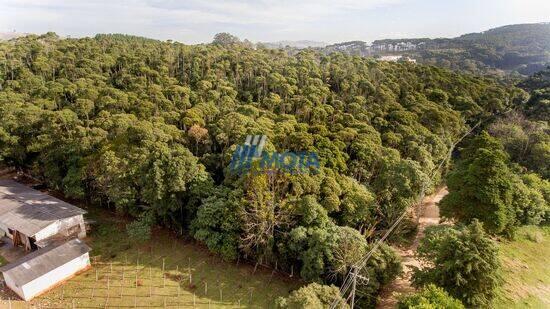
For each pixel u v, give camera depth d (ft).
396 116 182.80
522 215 132.57
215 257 128.67
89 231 143.13
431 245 101.96
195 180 131.13
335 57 321.32
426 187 142.00
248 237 115.34
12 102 183.83
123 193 132.67
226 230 121.70
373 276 100.17
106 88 191.52
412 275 102.78
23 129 163.53
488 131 209.97
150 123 148.46
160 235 141.49
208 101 193.67
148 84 212.02
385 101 206.49
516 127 199.72
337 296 88.84
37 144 153.48
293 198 118.52
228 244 120.57
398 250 129.39
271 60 288.30
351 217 122.11
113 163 130.11
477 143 162.61
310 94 202.69
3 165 189.88
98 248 133.39
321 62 305.53
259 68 250.16
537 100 240.32
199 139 154.51
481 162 125.29
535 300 100.01
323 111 181.88
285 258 117.70
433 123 190.08
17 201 143.13
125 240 138.21
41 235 127.03
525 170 172.65
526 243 130.21
